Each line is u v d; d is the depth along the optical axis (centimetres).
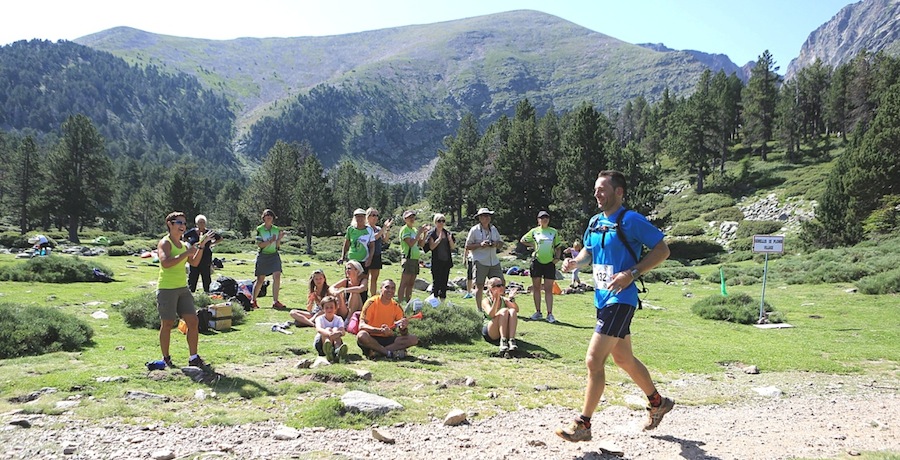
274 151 6575
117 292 1307
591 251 432
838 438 459
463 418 481
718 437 457
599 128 5306
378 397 514
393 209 11669
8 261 1953
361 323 732
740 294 1352
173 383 547
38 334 683
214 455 380
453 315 885
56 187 6028
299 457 385
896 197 3378
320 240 5888
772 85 8019
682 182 7850
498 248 1116
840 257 2444
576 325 1090
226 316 877
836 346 934
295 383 573
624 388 630
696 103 7412
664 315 1320
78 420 435
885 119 3641
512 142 6281
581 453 408
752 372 740
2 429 406
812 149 7856
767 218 5688
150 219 8988
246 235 6681
